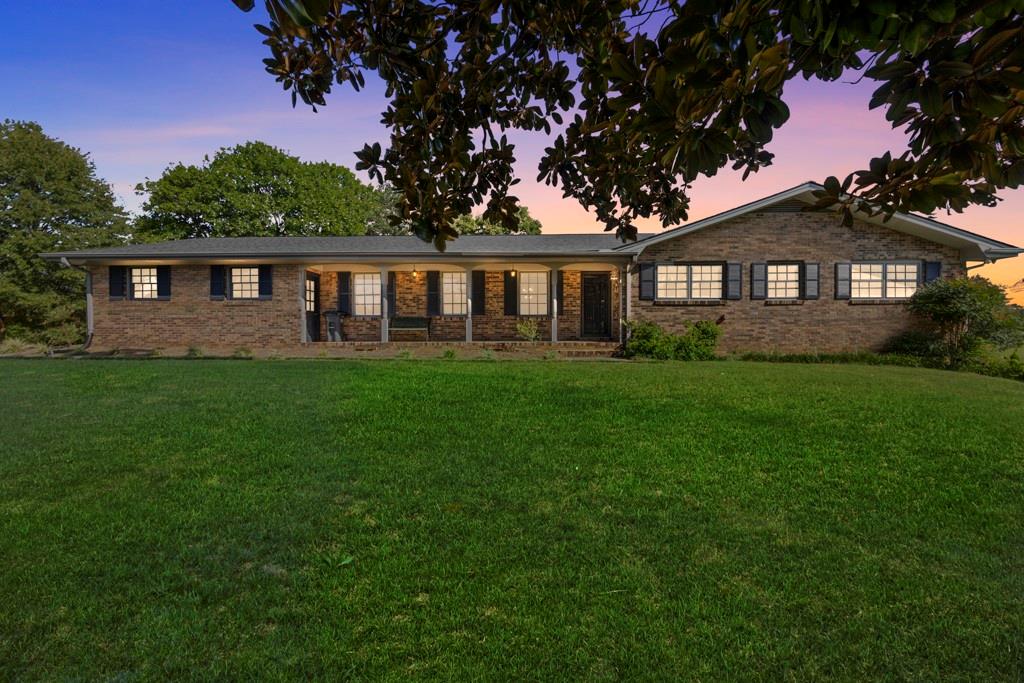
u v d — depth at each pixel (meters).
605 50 2.01
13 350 16.62
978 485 4.41
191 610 2.68
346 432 5.88
